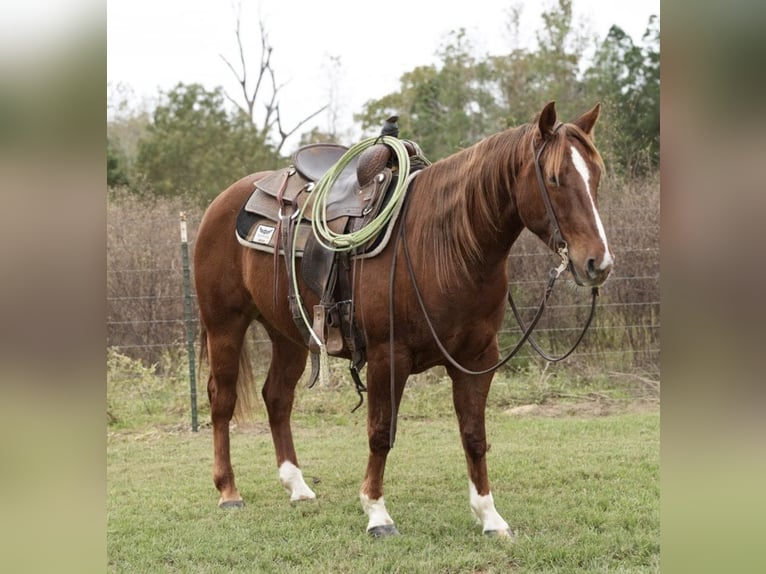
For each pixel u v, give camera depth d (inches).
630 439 220.1
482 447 143.9
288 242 156.9
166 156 640.4
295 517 160.2
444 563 129.7
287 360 178.5
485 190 130.3
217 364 175.3
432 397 276.7
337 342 148.2
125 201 349.7
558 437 225.8
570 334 303.1
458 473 191.2
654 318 300.4
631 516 149.8
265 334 311.4
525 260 303.7
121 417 267.7
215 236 176.9
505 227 131.3
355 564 131.3
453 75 663.8
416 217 138.4
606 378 292.5
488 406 275.0
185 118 669.3
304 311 155.3
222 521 157.8
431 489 177.5
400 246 138.8
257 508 167.8
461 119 641.6
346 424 259.4
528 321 302.7
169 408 276.7
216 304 176.1
